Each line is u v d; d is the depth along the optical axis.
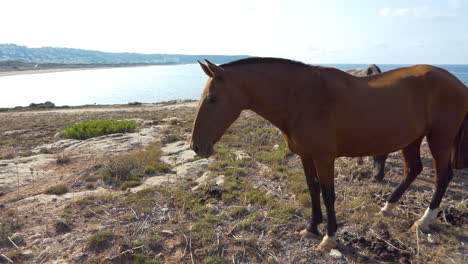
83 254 3.32
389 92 3.27
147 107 27.52
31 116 23.20
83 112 25.16
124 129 11.05
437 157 3.65
